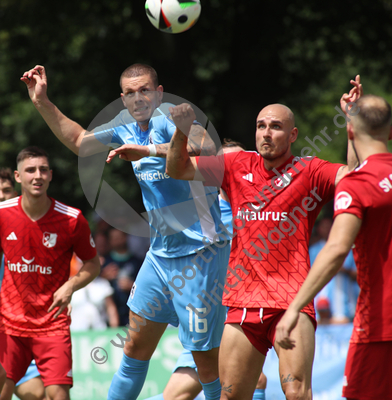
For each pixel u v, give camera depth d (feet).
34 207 50.42
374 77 161.38
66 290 49.37
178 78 127.65
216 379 47.70
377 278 33.19
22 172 49.85
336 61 154.10
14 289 50.57
